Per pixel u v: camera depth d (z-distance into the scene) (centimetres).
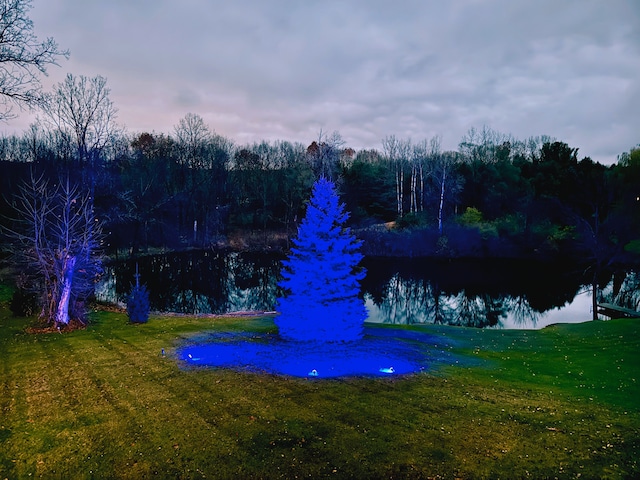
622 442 1040
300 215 7919
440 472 911
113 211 5297
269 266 6159
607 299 4334
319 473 909
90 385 1397
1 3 1711
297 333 1945
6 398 1295
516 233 6669
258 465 938
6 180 4712
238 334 2130
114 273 5100
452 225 6931
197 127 7881
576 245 6047
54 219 3425
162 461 956
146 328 2261
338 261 1906
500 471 914
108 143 4678
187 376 1484
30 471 923
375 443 1027
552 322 3516
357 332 1955
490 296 4525
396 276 5469
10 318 2384
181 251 6981
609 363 1755
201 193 8044
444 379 1496
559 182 6366
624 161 6053
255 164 9038
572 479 887
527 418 1173
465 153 8988
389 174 8338
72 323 2242
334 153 6869
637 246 5672
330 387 1386
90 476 906
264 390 1354
